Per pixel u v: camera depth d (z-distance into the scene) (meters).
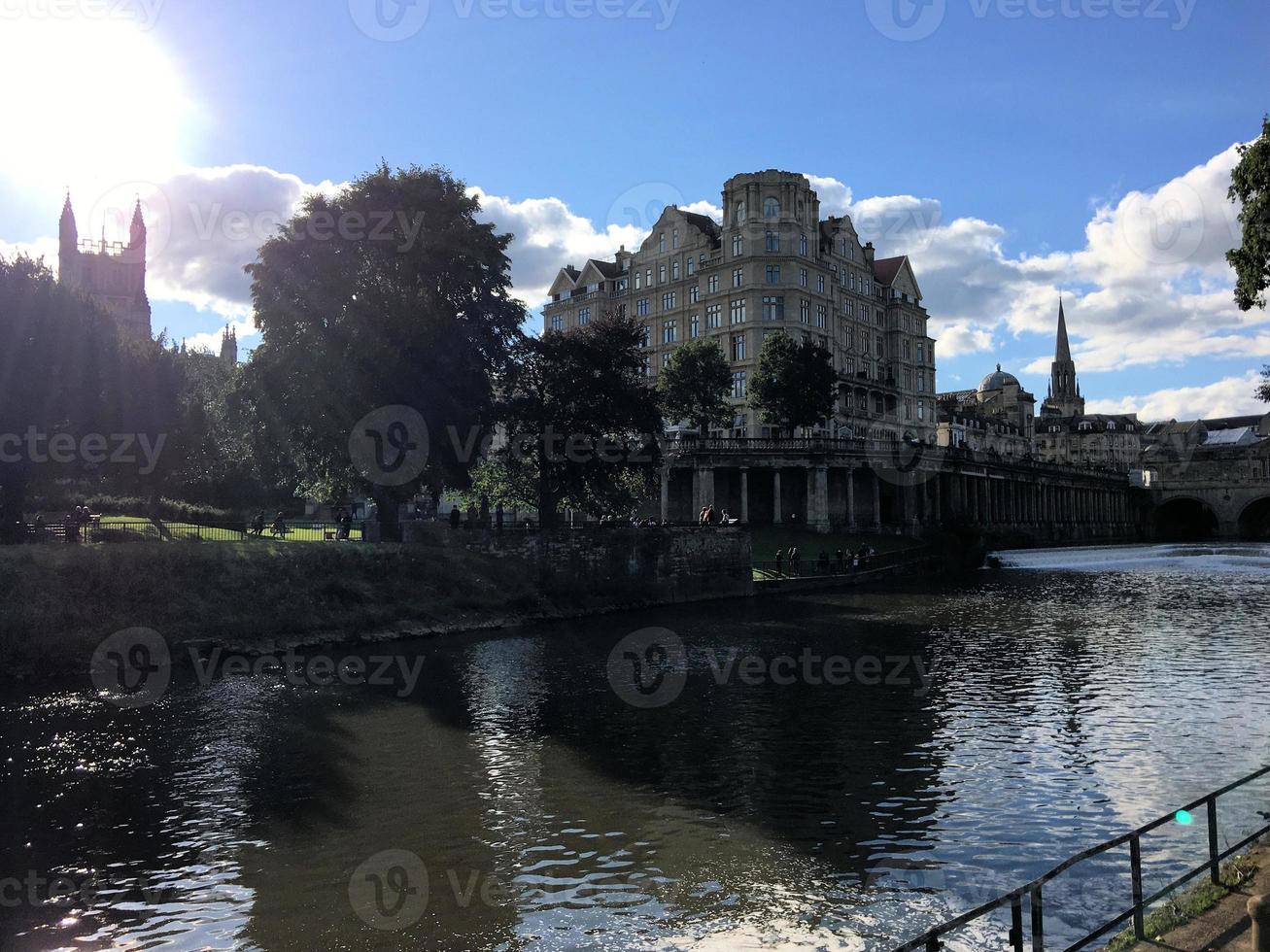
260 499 77.06
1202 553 110.81
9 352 42.59
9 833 16.64
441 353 46.84
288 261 45.84
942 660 34.69
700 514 83.75
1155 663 33.53
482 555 48.09
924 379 139.38
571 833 16.62
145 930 12.99
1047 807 17.86
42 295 44.66
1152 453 177.88
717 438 84.94
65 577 32.31
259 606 36.31
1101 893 13.84
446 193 50.19
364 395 44.81
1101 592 62.03
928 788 19.14
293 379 44.97
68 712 25.59
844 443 89.31
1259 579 72.00
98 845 16.05
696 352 88.81
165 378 56.47
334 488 51.25
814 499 86.75
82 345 46.53
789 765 20.89
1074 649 37.16
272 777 19.86
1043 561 95.56
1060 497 145.12
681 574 56.22
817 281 111.00
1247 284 20.89
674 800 18.39
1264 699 27.08
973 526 95.44
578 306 129.75
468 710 26.22
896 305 132.62
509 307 52.19
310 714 25.66
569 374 56.00
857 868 15.01
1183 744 22.23
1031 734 23.38
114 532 39.75
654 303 118.81
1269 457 163.75
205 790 19.03
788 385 88.56
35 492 52.44
